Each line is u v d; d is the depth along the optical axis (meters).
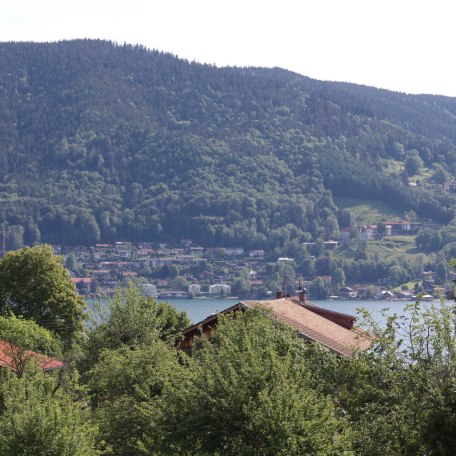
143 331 60.84
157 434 39.00
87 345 60.19
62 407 44.41
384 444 32.59
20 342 62.62
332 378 42.25
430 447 32.06
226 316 51.06
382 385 33.81
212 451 37.31
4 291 97.00
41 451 41.62
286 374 38.47
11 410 42.94
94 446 45.00
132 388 48.53
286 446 35.81
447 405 32.09
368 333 35.00
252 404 37.09
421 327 33.53
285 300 74.00
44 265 98.19
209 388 38.16
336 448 35.56
